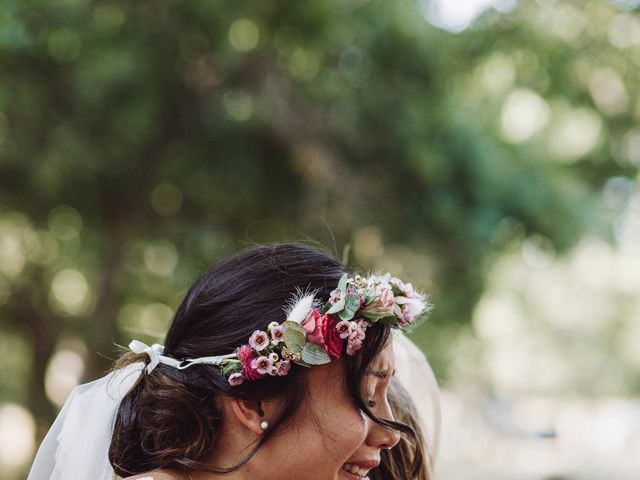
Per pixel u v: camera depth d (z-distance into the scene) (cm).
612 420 2880
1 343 1157
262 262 175
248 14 782
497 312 1825
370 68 864
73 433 187
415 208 853
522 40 982
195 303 173
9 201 900
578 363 2738
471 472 1088
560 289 2161
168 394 165
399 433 195
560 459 2133
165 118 850
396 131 850
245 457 163
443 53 891
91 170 853
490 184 856
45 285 1010
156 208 935
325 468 163
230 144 873
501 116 990
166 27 772
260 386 162
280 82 834
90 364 861
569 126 1073
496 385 2181
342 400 164
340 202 830
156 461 165
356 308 164
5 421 1289
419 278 864
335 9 809
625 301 2312
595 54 1026
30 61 761
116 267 894
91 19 759
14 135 810
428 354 966
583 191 968
